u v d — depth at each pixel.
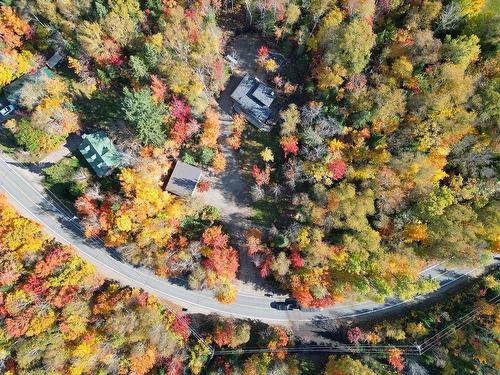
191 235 73.19
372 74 72.25
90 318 68.62
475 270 76.56
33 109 76.38
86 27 69.38
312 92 73.31
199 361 70.12
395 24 74.50
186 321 73.31
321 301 69.62
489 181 69.75
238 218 76.88
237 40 80.25
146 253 69.94
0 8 73.38
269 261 69.75
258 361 69.81
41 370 64.06
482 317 72.94
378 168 68.75
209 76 75.19
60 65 80.00
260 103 75.25
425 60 69.00
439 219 66.88
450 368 69.81
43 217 77.19
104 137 74.50
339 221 68.12
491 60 70.25
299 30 74.12
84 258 76.38
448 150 69.12
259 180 73.44
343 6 72.00
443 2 72.25
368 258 67.75
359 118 67.38
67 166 76.25
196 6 74.81
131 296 71.88
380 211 70.00
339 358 71.19
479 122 69.00
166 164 73.69
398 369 70.38
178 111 69.69
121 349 67.50
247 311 75.88
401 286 65.75
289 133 71.06
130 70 73.94
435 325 73.75
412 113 69.31
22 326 65.12
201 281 72.12
